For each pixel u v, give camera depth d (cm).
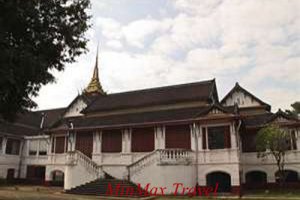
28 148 3834
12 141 3772
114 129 2978
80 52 1347
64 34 1260
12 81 1030
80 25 1321
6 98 1177
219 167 2428
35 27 1165
